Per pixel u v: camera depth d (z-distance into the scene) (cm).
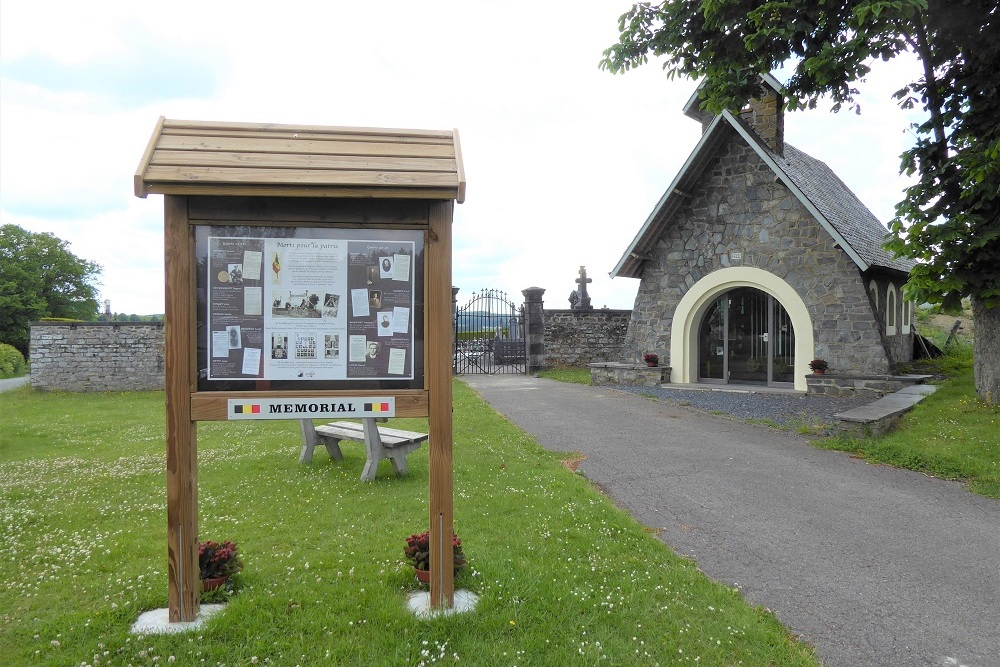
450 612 381
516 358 2128
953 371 1449
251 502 612
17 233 4544
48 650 346
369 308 377
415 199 372
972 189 898
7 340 4309
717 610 397
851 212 1670
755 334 1545
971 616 405
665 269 1630
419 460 797
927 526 572
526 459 797
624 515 581
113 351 1845
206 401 364
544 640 356
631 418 1117
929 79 1010
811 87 1026
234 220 363
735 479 722
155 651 343
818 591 438
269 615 378
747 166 1493
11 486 695
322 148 380
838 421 943
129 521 569
